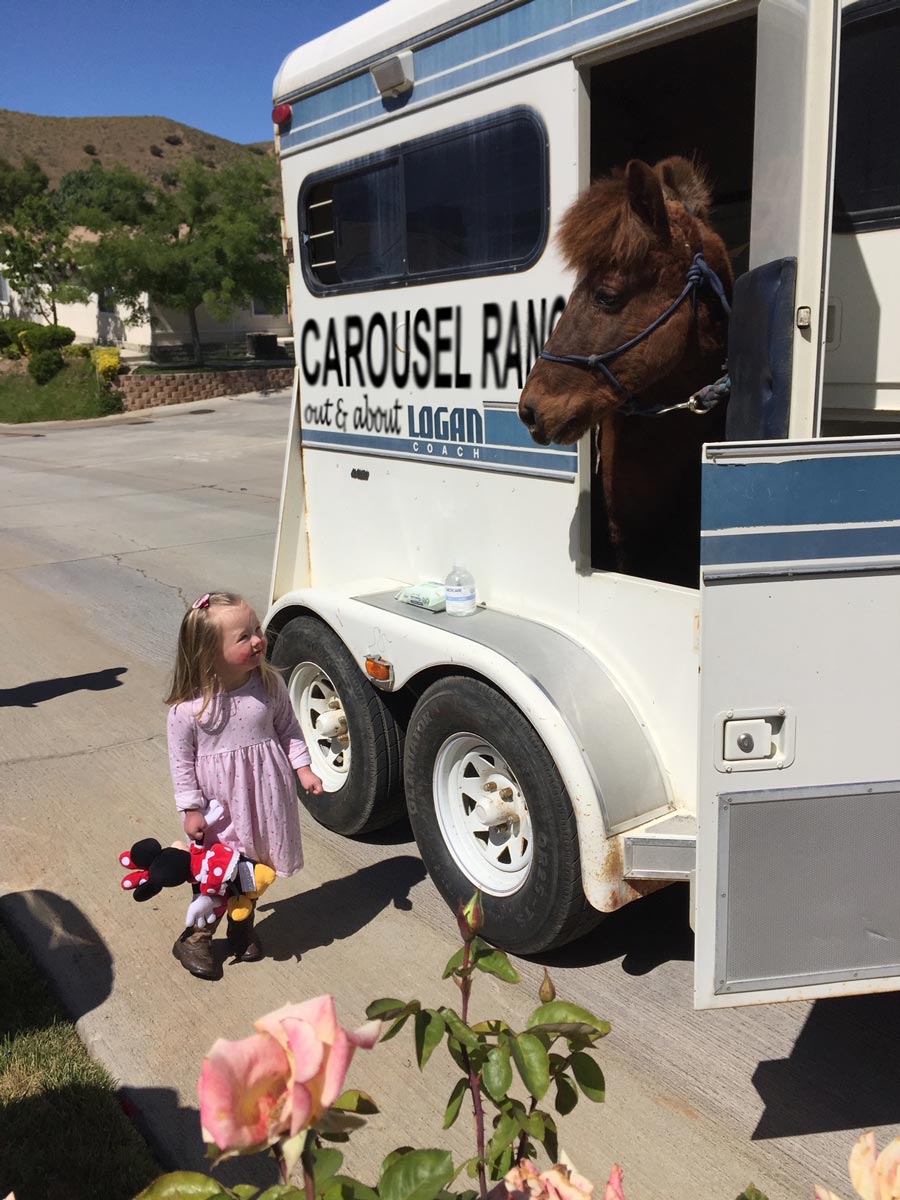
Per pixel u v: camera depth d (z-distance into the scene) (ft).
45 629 24.94
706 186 11.60
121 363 106.83
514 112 10.31
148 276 106.93
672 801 9.70
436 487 12.45
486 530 11.80
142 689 20.39
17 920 12.08
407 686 11.87
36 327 107.86
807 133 7.47
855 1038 9.53
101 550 33.86
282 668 13.96
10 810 15.06
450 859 11.27
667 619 9.60
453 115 11.07
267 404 98.17
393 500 13.26
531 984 10.53
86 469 57.21
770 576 7.06
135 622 25.25
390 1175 3.67
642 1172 8.00
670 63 11.65
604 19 9.23
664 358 9.61
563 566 10.78
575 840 9.62
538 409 9.75
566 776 9.36
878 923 7.65
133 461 60.18
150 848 10.84
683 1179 7.93
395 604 12.15
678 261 9.42
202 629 10.16
